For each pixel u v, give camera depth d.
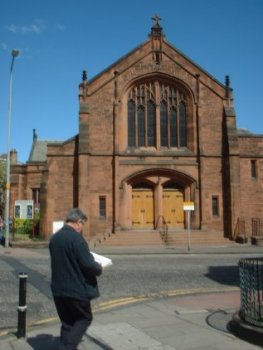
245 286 8.30
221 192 35.00
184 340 7.70
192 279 15.55
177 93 36.34
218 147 35.44
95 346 7.41
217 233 34.16
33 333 8.35
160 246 31.23
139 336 7.99
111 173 34.44
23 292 8.12
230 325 8.38
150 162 34.75
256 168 35.66
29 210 33.41
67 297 6.18
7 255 24.30
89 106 34.94
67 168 34.50
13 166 47.25
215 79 35.91
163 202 35.38
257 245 31.88
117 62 35.69
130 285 14.20
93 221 33.88
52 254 6.44
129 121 35.88
